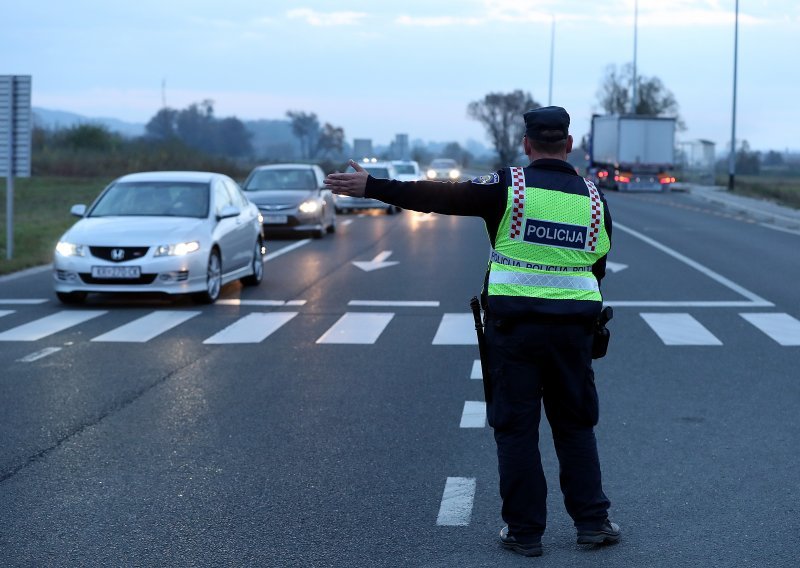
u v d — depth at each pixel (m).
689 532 6.69
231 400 10.61
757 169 148.25
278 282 21.08
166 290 17.28
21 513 7.12
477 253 27.00
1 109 24.31
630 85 104.69
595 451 6.44
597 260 6.33
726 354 13.10
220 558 6.28
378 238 32.09
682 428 9.41
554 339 6.13
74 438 9.11
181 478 7.93
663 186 66.50
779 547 6.39
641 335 14.53
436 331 14.97
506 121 142.00
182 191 19.16
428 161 191.75
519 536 6.31
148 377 11.78
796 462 8.30
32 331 15.02
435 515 7.06
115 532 6.75
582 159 81.12
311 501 7.37
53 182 62.91
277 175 33.25
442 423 9.64
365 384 11.39
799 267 23.30
